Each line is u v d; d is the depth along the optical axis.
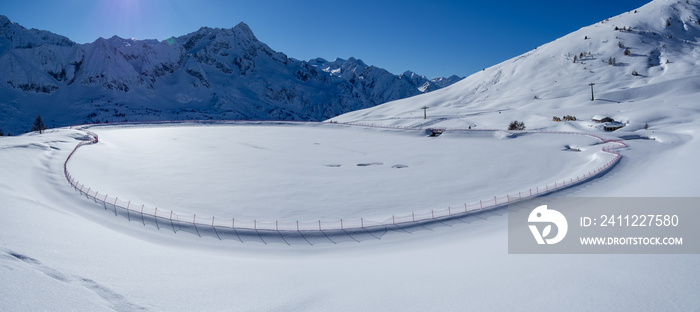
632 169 36.09
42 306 6.73
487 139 77.75
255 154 60.94
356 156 59.09
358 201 31.92
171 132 99.56
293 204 31.08
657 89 114.50
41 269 8.65
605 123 77.56
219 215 27.75
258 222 25.89
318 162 53.31
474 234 20.94
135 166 47.81
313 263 15.41
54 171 36.50
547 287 8.14
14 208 16.31
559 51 194.38
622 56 168.88
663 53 163.38
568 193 28.89
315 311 7.96
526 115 106.44
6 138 54.62
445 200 31.47
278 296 9.16
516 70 195.00
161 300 8.55
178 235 21.73
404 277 10.51
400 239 21.28
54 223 15.32
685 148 42.88
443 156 57.06
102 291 8.36
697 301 6.63
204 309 8.17
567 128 82.69
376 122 125.06
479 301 7.79
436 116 121.94
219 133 98.31
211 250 19.50
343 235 22.23
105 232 17.30
